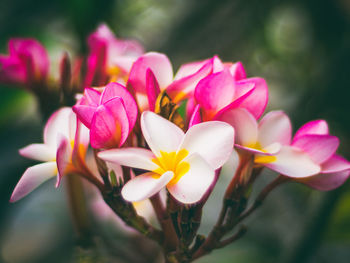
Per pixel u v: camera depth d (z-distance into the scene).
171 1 0.78
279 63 0.84
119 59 0.42
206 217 0.75
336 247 0.78
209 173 0.32
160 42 0.76
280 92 0.85
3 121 0.59
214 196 0.76
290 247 0.55
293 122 0.68
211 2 0.75
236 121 0.36
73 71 0.47
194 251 0.36
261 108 0.38
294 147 0.37
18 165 0.61
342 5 0.78
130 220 0.36
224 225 0.37
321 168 0.37
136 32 0.77
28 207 0.82
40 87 0.47
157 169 0.34
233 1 0.78
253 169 0.37
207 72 0.37
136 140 0.37
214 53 0.78
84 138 0.37
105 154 0.34
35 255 0.82
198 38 0.77
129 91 0.36
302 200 0.73
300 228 0.54
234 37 0.79
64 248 0.82
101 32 0.48
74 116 0.36
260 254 0.73
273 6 0.80
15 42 0.47
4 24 0.67
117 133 0.35
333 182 0.38
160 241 0.37
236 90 0.36
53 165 0.36
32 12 0.72
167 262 0.36
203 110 0.36
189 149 0.34
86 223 0.47
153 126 0.35
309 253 0.54
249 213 0.38
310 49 0.83
